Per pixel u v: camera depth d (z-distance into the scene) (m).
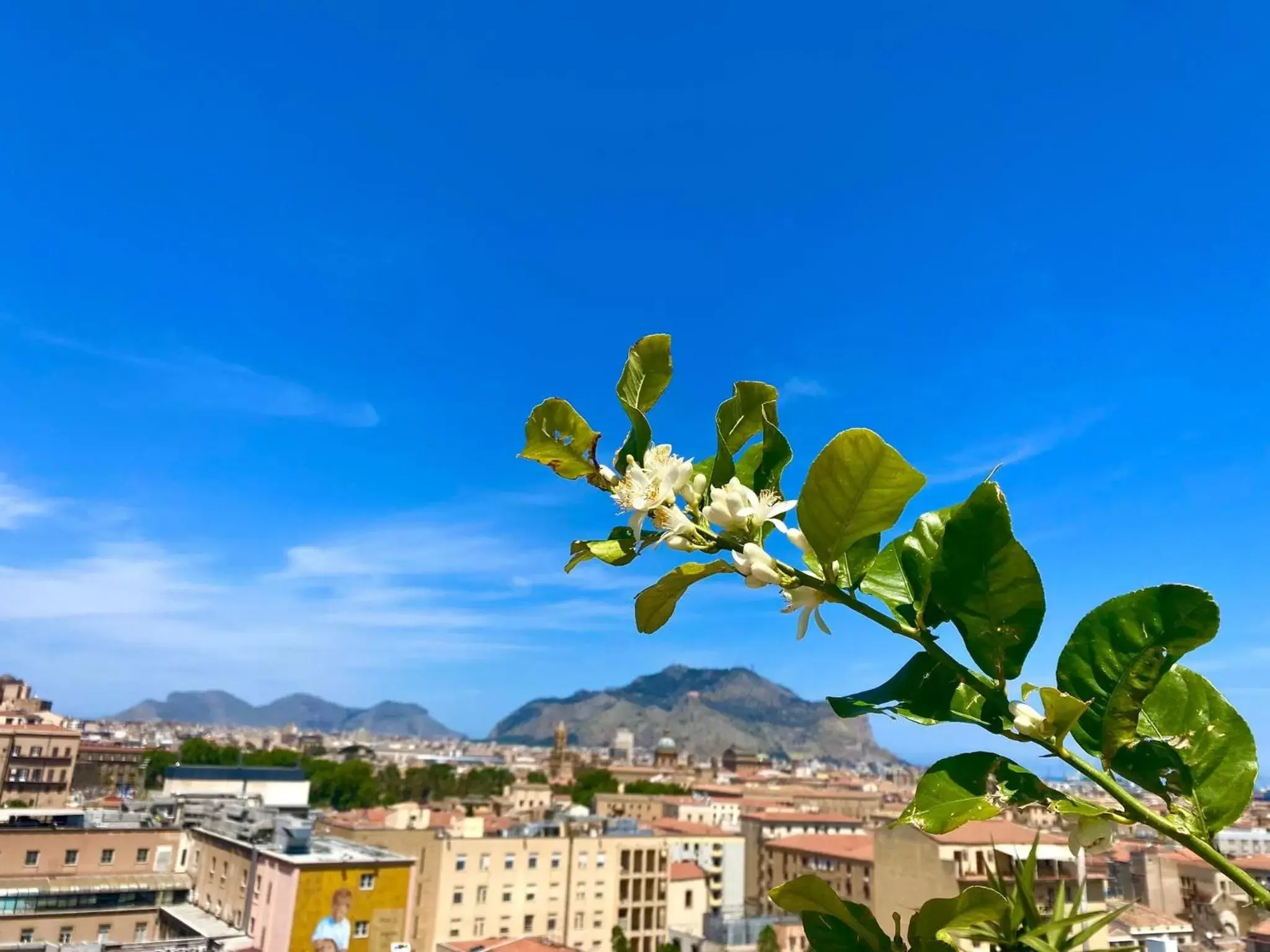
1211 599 1.70
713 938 68.38
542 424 2.27
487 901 67.38
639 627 2.26
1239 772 1.77
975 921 1.77
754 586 1.97
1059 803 1.71
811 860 70.69
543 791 161.62
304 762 170.50
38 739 105.00
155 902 50.12
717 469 2.24
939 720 2.00
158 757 161.62
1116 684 1.74
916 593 2.14
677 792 177.00
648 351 2.38
